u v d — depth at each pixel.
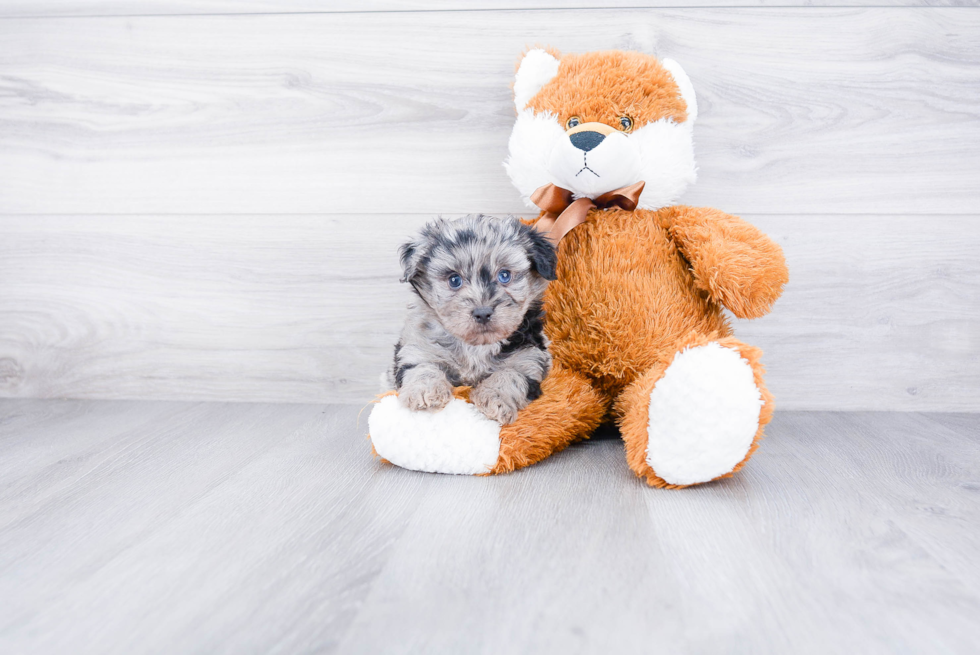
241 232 2.26
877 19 2.05
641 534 1.25
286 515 1.36
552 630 0.94
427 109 2.17
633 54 1.87
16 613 0.99
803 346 2.16
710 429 1.41
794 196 2.12
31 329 2.32
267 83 2.20
